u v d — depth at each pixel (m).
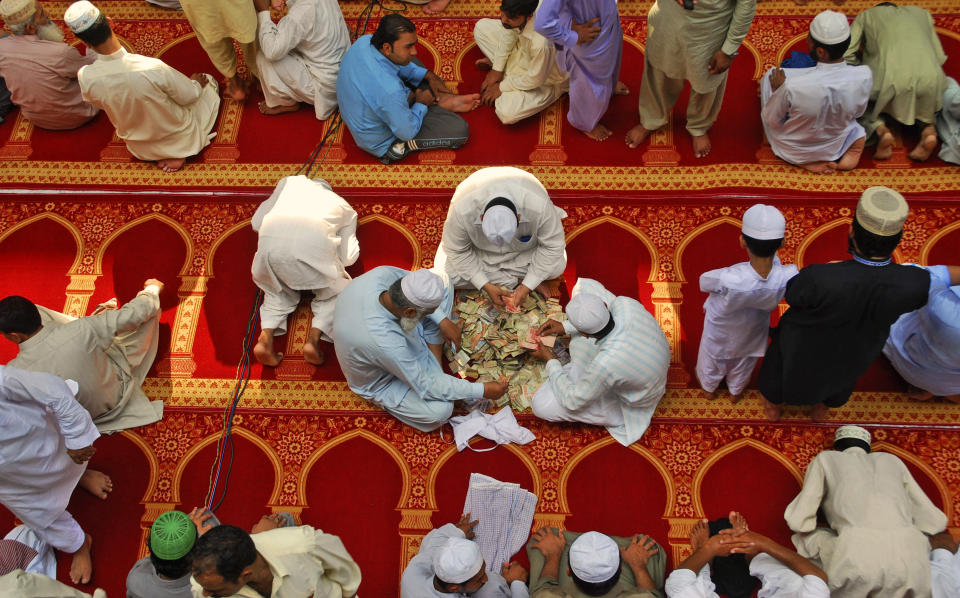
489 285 4.10
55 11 5.38
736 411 3.94
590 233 4.43
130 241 4.54
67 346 3.66
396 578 3.65
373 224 4.54
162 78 4.37
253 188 4.67
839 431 3.65
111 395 3.92
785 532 3.65
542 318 4.14
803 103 4.12
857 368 3.38
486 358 4.09
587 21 4.04
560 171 4.62
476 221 3.83
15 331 3.59
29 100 4.68
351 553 3.71
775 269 3.25
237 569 2.67
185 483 3.89
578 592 3.30
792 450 3.84
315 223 4.02
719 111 4.72
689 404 3.97
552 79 4.66
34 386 3.19
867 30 4.47
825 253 4.29
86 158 4.83
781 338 3.41
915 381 3.81
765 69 4.89
